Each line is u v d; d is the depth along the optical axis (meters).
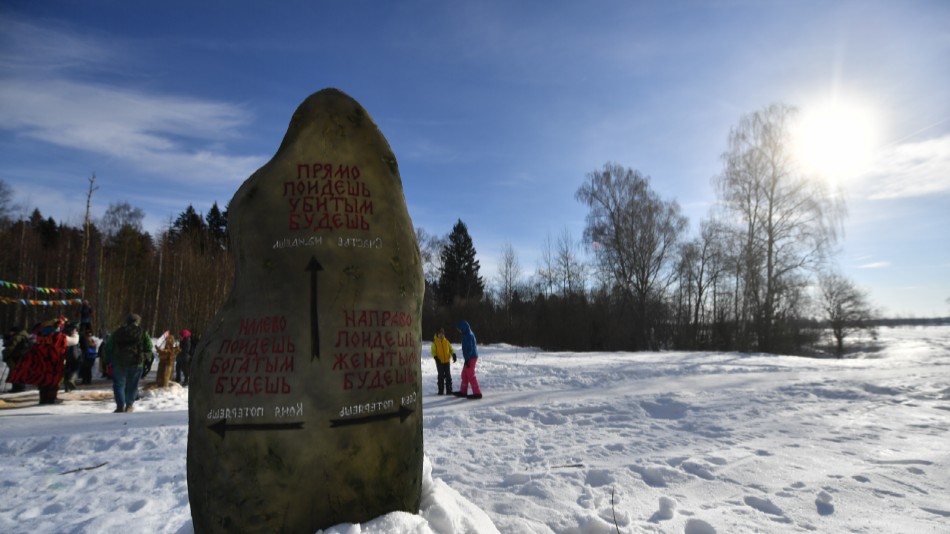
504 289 51.72
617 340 37.38
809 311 37.47
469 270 64.38
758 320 33.97
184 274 30.41
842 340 46.09
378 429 2.88
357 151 3.18
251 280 2.92
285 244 2.93
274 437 2.69
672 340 40.09
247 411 2.71
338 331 2.86
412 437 3.05
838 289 45.12
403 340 3.08
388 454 2.91
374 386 2.89
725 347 36.84
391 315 3.05
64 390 12.53
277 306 2.85
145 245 49.38
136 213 54.69
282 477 2.68
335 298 2.91
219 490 2.70
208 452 2.74
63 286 40.88
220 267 27.56
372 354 2.92
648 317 38.75
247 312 2.87
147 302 39.84
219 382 2.77
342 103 3.21
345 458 2.77
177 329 31.62
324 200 3.03
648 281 39.66
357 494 2.79
